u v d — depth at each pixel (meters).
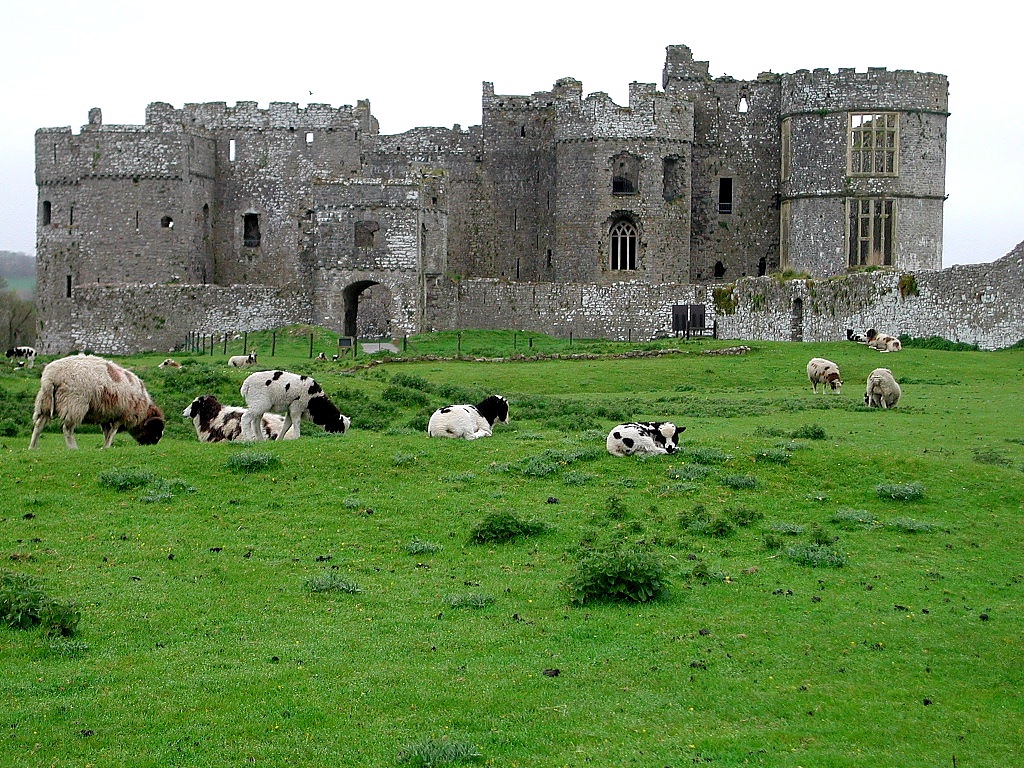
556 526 24.36
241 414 35.25
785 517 25.44
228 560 22.38
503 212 105.62
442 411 32.31
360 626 19.47
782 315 81.94
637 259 97.19
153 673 17.52
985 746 15.91
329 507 25.38
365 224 87.88
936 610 20.39
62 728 15.92
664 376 56.81
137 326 89.75
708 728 16.28
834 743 15.95
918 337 71.69
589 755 15.49
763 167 101.56
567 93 98.12
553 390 53.47
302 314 88.94
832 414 41.56
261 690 17.03
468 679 17.53
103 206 94.56
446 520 24.72
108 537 23.45
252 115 99.44
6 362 63.97
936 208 96.00
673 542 23.58
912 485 26.84
